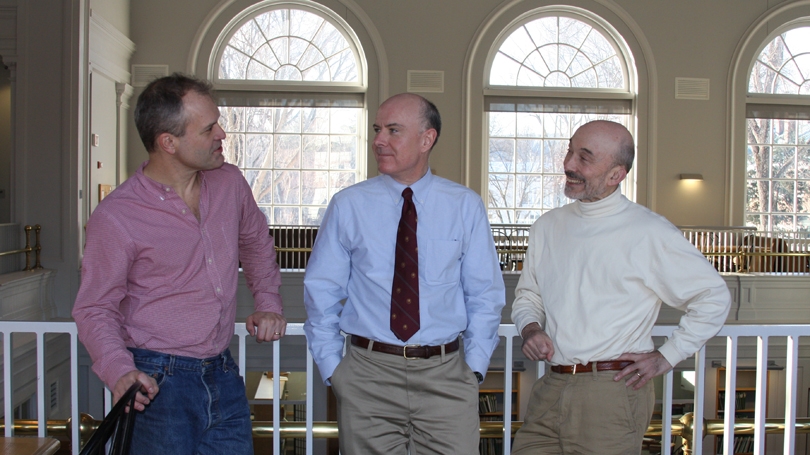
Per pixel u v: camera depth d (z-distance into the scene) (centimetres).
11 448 124
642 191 1035
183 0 976
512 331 191
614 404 165
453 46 1007
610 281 166
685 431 208
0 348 563
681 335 162
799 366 837
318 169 1035
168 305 152
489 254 170
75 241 745
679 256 161
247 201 171
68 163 743
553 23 1040
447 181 170
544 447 177
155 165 152
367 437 163
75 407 190
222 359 163
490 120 1047
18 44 738
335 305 171
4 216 1019
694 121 1037
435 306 162
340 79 1025
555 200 1055
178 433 150
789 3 1028
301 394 834
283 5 1007
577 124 1054
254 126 1027
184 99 145
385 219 165
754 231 934
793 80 1058
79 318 145
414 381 161
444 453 162
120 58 925
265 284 181
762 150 1064
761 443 199
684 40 1032
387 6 998
